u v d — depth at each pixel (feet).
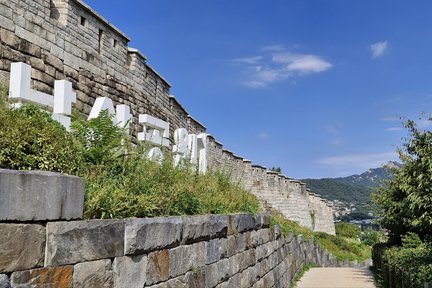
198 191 28.78
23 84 24.27
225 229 27.96
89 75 33.76
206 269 24.32
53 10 31.42
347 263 123.13
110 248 15.57
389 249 53.16
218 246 26.53
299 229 82.43
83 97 32.78
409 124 38.81
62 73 30.60
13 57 26.25
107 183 18.83
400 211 54.49
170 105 51.03
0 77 25.11
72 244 13.87
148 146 30.71
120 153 23.82
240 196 36.52
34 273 12.48
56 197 13.26
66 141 16.83
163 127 41.37
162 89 48.42
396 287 39.47
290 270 56.18
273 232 44.45
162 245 19.04
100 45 35.78
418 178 37.04
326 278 64.69
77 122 21.84
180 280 20.89
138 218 17.47
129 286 16.56
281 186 99.09
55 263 13.17
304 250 76.48
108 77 36.37
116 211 17.08
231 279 28.89
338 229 192.54
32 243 12.45
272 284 42.32
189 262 21.99
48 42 29.35
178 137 42.37
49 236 13.02
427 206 36.99
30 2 27.99
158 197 21.36
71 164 16.44
